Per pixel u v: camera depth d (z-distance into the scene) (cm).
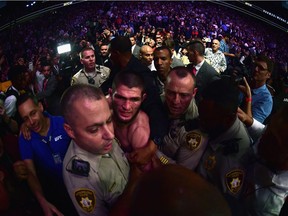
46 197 178
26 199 163
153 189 59
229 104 128
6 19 1139
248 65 706
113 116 158
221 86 132
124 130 159
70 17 1791
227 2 1984
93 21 1783
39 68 461
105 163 133
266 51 1764
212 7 2081
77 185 133
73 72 468
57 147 170
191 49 324
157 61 284
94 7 1991
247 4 1888
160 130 170
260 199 127
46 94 356
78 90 123
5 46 977
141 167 137
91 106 120
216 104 129
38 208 165
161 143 166
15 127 252
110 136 126
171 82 180
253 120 178
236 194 132
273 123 116
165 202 57
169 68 289
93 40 1485
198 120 152
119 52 246
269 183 124
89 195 132
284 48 1747
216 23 1994
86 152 131
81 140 126
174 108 182
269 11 1794
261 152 123
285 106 117
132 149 155
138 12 2044
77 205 137
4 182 156
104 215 137
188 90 178
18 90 289
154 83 225
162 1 2130
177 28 1808
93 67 372
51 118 174
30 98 165
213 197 58
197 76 315
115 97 155
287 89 294
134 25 1897
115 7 2058
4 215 148
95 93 123
